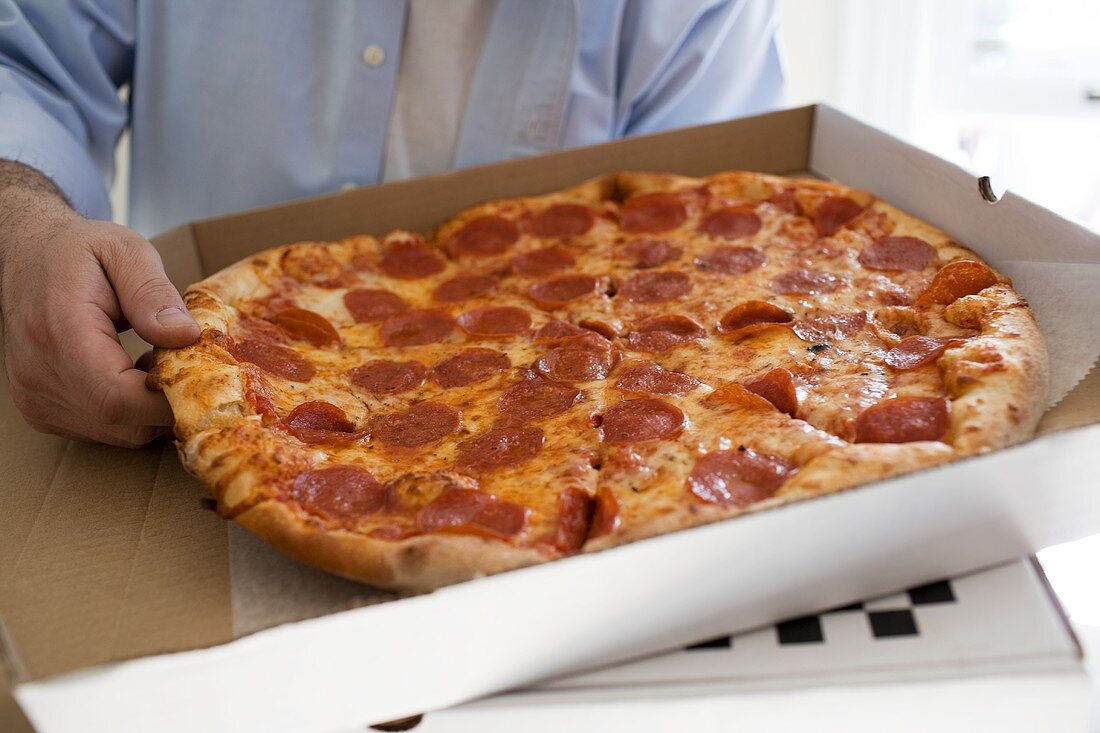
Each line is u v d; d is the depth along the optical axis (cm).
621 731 51
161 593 56
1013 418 57
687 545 49
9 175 72
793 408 62
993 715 50
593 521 57
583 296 74
